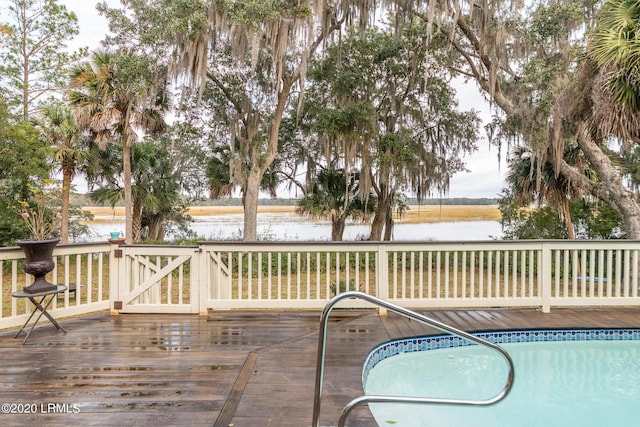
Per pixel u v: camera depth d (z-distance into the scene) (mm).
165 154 13664
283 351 3459
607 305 4848
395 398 1820
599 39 5902
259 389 2670
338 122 10633
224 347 3566
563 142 8578
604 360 3920
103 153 12469
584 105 7055
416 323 4387
